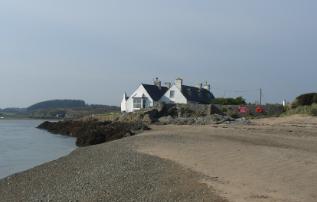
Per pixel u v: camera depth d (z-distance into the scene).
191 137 28.94
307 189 12.22
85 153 25.38
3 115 181.00
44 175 19.33
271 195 11.62
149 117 58.38
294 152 19.36
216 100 75.25
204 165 16.80
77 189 15.31
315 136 29.03
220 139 26.98
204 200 11.62
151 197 12.77
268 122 45.59
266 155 18.41
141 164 18.58
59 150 34.06
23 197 15.34
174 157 19.55
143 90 76.69
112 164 19.59
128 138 31.70
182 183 13.96
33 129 73.75
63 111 161.50
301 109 53.53
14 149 35.09
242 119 52.31
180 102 75.25
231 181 13.59
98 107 150.00
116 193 13.82
